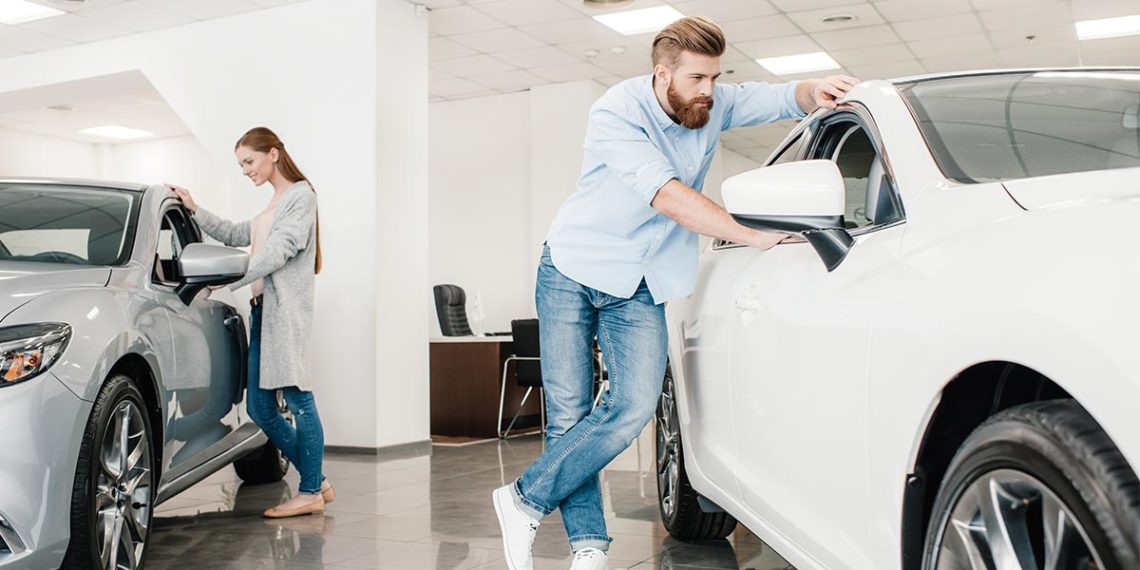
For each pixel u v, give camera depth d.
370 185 6.84
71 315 2.58
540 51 9.07
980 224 1.45
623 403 2.49
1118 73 2.12
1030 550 1.24
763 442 2.10
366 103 6.91
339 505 4.40
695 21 2.31
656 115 2.41
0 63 8.77
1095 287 1.13
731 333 2.34
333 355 6.86
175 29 7.87
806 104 2.54
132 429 2.84
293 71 7.23
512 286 10.75
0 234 3.13
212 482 5.08
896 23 8.41
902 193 1.70
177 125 12.74
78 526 2.50
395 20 7.12
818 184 1.76
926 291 1.46
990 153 1.70
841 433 1.68
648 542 3.43
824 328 1.77
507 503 2.53
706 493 2.68
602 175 2.47
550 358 2.60
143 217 3.37
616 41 8.77
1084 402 1.09
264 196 7.40
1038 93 1.96
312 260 4.04
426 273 7.22
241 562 3.26
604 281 2.47
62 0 7.25
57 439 2.42
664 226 2.46
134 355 2.87
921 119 1.84
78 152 13.78
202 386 3.52
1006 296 1.26
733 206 1.84
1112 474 1.09
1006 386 1.39
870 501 1.58
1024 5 7.98
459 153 11.07
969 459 1.33
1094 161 1.66
